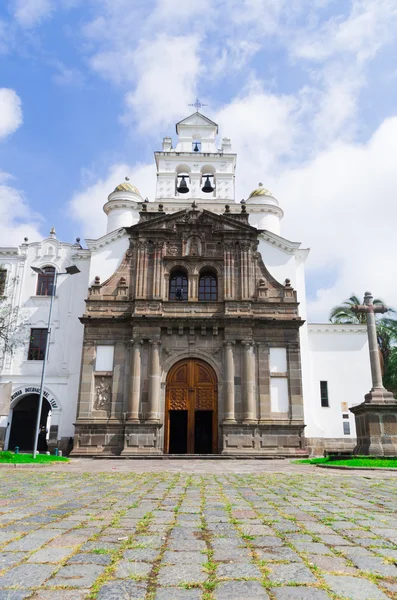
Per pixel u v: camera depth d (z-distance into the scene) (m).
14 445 40.38
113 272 36.22
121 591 4.21
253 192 43.53
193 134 44.81
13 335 36.25
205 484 13.27
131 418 31.67
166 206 40.53
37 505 8.80
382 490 11.76
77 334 36.28
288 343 34.09
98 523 7.12
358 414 23.92
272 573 4.74
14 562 5.02
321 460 24.17
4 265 38.09
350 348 36.34
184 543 5.91
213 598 4.07
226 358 33.16
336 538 6.23
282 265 36.91
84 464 23.59
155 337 33.25
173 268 36.03
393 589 4.32
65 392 34.78
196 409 32.97
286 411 32.81
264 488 12.23
